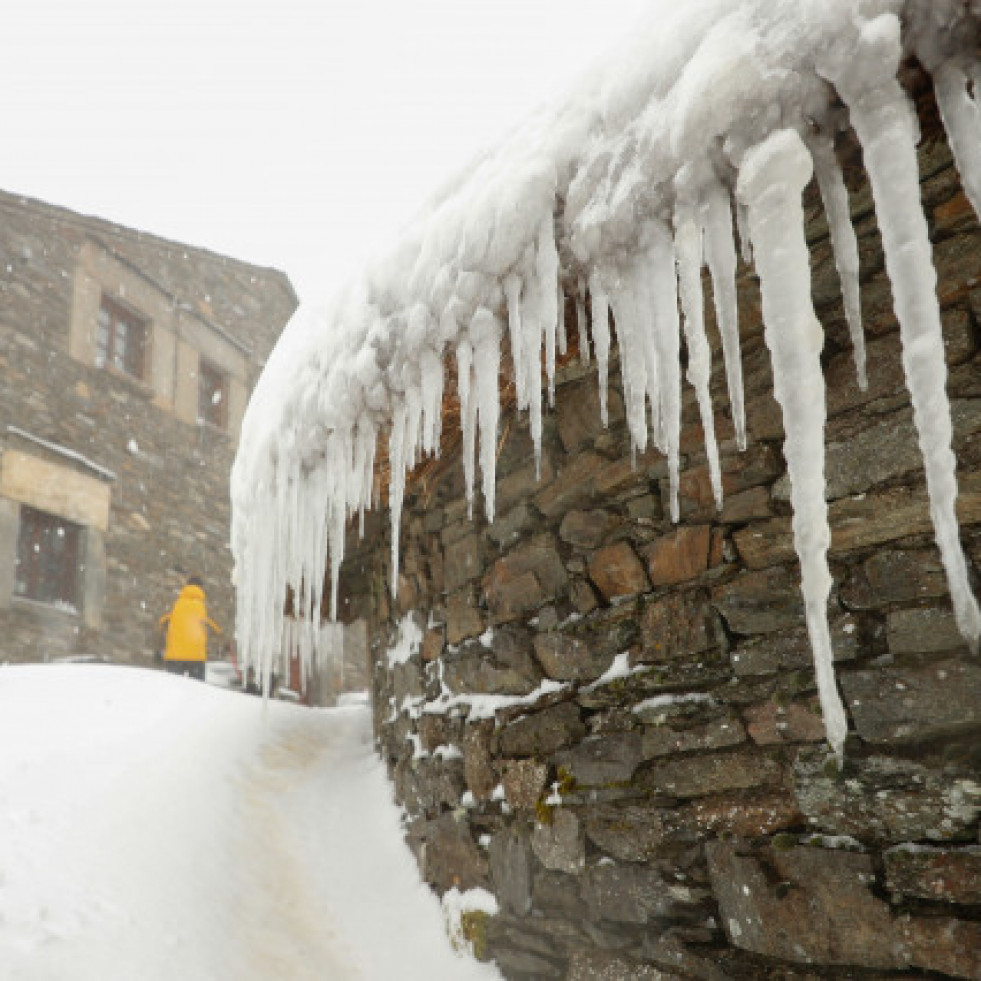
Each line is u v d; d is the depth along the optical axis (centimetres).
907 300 162
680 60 196
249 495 404
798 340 177
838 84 163
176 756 425
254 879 354
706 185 190
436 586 375
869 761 200
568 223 224
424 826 356
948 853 184
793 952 204
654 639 253
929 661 194
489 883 307
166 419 1084
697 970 223
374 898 353
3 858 290
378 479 366
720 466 246
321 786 454
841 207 179
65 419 942
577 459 291
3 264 916
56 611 877
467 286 247
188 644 792
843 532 213
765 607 227
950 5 152
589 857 260
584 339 244
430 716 363
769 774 218
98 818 339
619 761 256
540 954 274
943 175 208
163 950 279
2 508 848
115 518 970
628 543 268
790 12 171
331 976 305
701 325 197
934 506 162
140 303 1087
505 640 314
